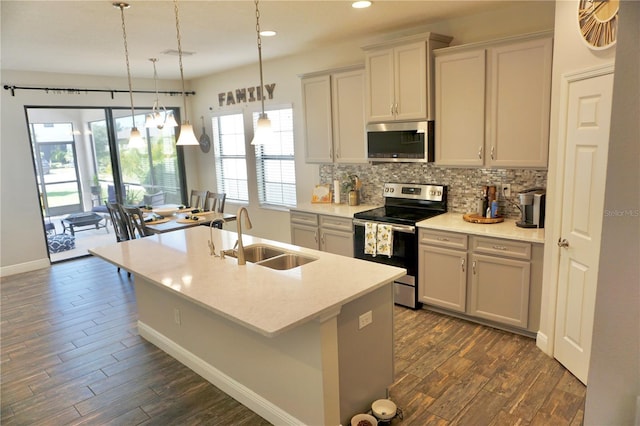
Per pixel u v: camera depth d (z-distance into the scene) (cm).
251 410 278
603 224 154
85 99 639
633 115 144
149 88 707
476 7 374
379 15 387
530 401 273
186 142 375
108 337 388
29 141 595
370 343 261
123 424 269
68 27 379
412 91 411
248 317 207
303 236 515
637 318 150
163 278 271
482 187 413
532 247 334
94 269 602
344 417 249
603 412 163
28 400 298
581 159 275
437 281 396
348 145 489
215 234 394
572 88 282
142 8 334
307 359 234
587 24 261
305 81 515
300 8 354
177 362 340
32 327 416
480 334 365
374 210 470
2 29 376
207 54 527
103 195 681
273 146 633
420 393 286
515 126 360
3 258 586
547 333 326
